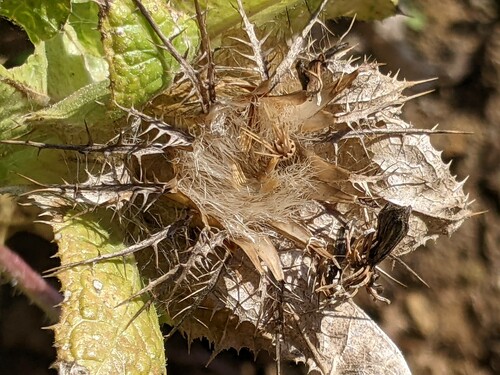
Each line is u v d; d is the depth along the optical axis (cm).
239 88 14
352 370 15
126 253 13
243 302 14
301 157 14
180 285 14
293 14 16
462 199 16
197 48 13
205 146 13
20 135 14
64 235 13
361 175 14
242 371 20
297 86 14
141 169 13
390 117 15
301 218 14
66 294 13
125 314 13
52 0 16
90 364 12
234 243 13
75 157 14
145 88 13
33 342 19
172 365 20
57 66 16
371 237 14
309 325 15
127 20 13
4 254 16
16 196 14
